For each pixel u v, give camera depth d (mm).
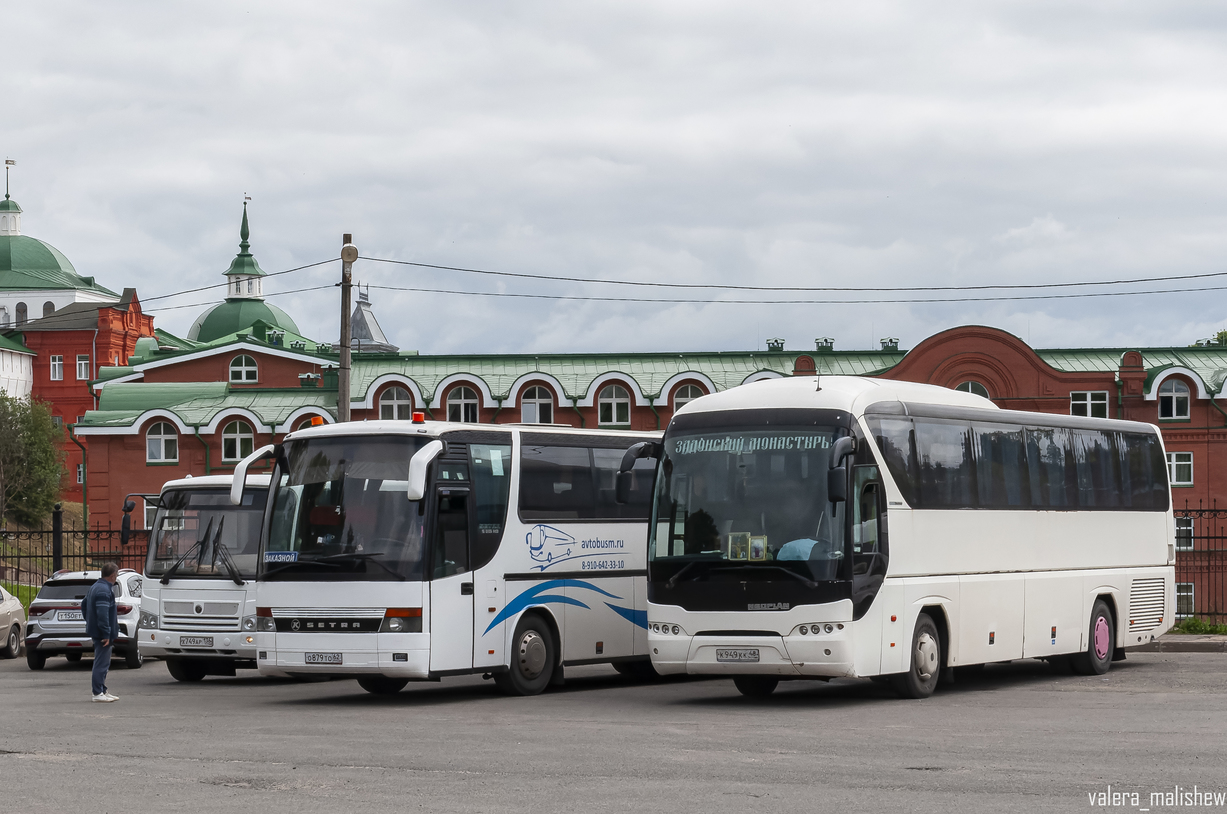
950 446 18312
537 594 19406
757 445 16578
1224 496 53875
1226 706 15828
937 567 17656
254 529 22984
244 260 130750
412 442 17984
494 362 60406
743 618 16125
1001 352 55031
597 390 58031
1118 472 22359
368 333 123375
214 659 22953
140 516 58250
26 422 75562
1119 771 10734
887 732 13531
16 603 30859
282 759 11906
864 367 58500
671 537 16734
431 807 9391
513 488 19234
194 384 65625
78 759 12023
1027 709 15766
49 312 137750
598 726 14469
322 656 17531
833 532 16016
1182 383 54750
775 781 10398
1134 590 22438
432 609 17562
